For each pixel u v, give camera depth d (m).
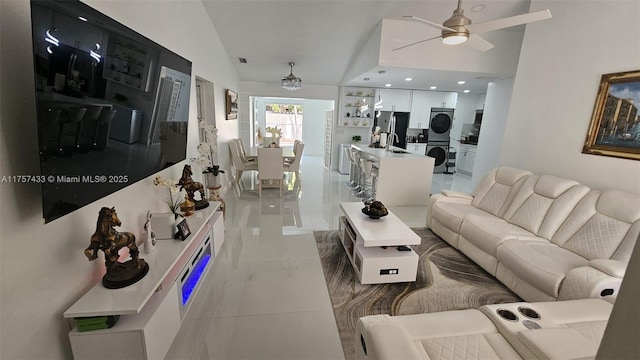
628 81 2.31
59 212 1.13
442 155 7.34
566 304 1.51
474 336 1.31
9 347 1.05
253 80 6.79
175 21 2.72
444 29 2.22
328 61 5.46
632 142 2.30
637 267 0.47
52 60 1.05
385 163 4.43
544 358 1.07
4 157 1.04
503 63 4.28
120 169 1.57
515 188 3.03
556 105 2.95
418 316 1.44
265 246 3.01
